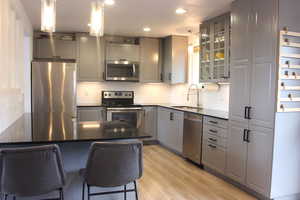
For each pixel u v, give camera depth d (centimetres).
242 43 316
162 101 629
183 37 556
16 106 326
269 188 276
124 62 561
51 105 473
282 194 280
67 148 227
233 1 327
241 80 317
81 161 230
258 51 291
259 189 289
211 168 381
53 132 230
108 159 186
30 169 170
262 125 285
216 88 462
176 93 609
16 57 338
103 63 554
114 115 532
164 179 358
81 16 405
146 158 461
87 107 530
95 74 549
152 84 624
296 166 284
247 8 306
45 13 226
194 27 474
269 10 276
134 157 192
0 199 203
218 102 457
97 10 245
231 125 334
